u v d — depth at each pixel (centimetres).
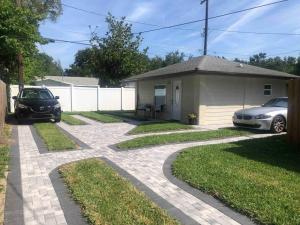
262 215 424
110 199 494
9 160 760
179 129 1331
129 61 3212
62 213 452
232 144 932
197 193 531
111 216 432
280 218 412
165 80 1834
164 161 760
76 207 473
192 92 1562
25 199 505
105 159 784
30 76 2738
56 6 3284
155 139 1025
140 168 695
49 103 1546
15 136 1123
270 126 1203
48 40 1894
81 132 1268
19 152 857
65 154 841
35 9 3095
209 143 999
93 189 540
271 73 1681
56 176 632
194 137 1070
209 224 416
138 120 1753
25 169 684
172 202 493
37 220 430
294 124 909
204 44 2558
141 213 443
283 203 462
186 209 466
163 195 524
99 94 2566
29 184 580
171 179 612
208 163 703
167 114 1816
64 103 2442
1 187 560
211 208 468
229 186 541
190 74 1499
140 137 1090
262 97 1728
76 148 921
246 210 444
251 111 1263
